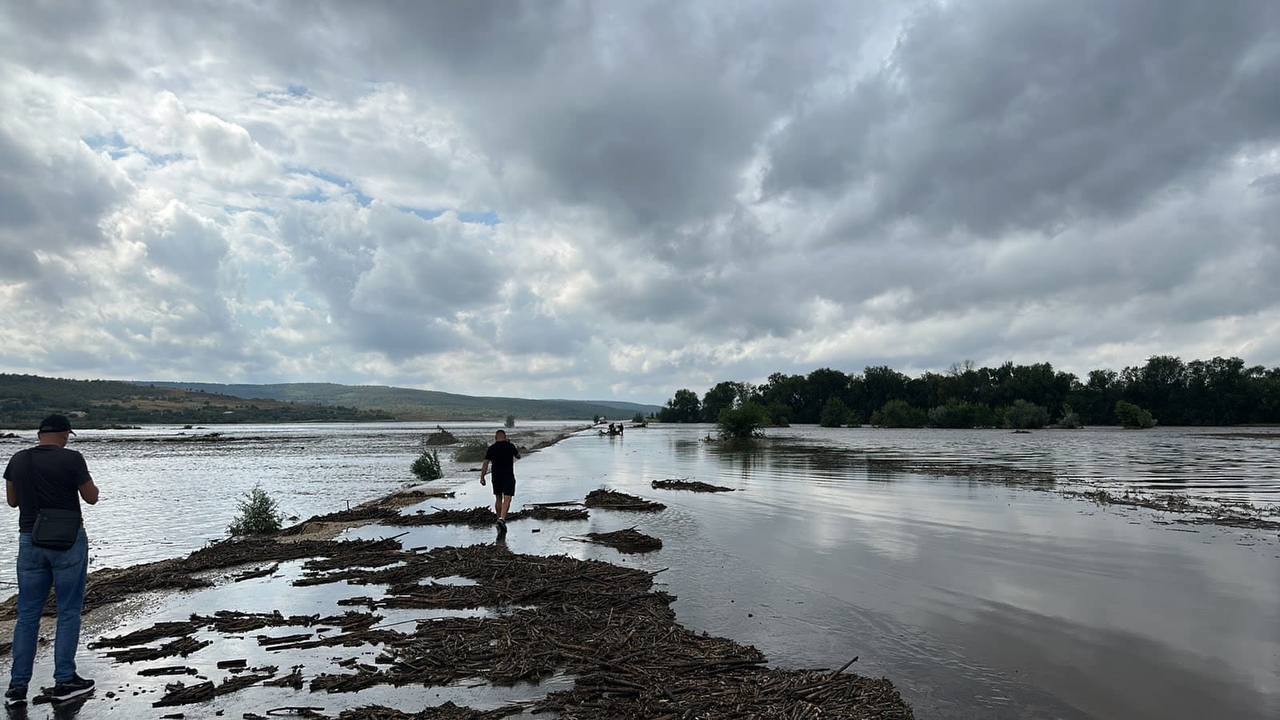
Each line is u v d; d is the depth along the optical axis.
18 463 5.90
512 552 11.54
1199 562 10.29
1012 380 132.88
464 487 22.84
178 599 8.88
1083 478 23.95
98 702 5.62
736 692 5.46
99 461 44.22
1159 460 33.88
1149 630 7.09
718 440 61.00
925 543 11.87
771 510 16.08
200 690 5.70
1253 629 7.12
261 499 15.61
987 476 24.86
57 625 5.82
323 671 6.20
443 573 9.86
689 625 7.34
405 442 73.00
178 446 66.94
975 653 6.45
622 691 5.54
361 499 22.38
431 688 5.79
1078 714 5.13
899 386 147.00
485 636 6.95
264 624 7.61
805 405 152.50
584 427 132.88
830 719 4.97
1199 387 121.69
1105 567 9.95
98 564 12.53
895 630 7.12
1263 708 5.23
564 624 7.30
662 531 13.31
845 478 24.14
